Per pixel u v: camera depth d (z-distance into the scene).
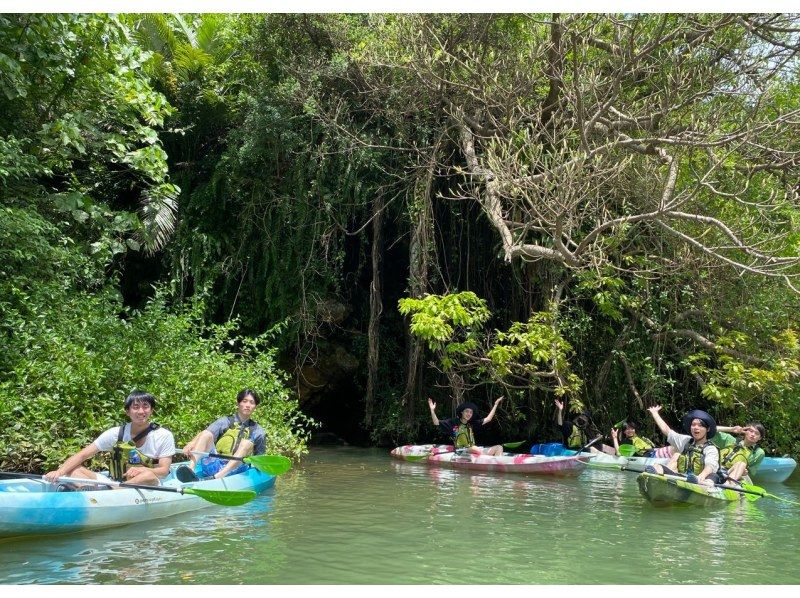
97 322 8.88
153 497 5.95
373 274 13.70
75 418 7.75
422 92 12.62
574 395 11.70
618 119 11.21
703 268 11.45
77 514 5.28
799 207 10.80
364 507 6.93
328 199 13.35
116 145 10.94
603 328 13.05
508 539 5.60
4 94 10.18
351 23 12.94
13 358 8.02
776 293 11.41
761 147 9.70
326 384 14.62
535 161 9.12
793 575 4.69
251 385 9.98
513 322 12.06
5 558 4.61
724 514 6.93
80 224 11.47
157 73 13.34
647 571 4.72
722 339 11.40
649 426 13.12
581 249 9.52
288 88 13.16
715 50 10.99
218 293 13.96
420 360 13.98
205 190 13.53
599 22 10.02
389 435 14.26
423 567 4.71
